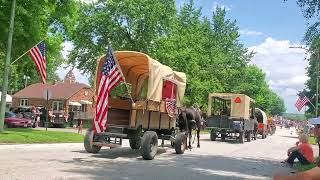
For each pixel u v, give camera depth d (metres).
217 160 18.84
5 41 28.25
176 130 21.25
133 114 17.22
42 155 16.12
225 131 35.00
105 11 54.81
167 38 55.53
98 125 15.91
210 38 70.75
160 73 18.14
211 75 62.62
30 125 41.22
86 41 55.53
